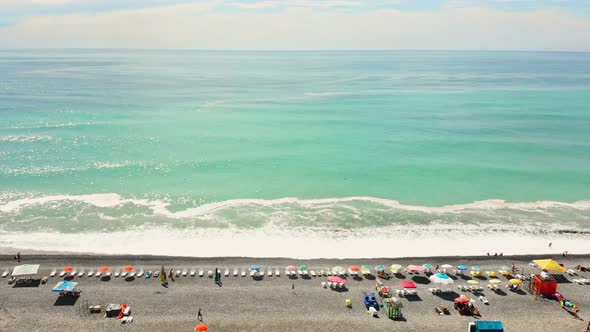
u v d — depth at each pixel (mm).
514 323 29422
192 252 39562
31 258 36406
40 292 31688
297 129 85750
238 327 28344
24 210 47062
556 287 33812
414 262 37875
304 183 56750
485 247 41375
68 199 50156
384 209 49500
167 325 28375
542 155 70375
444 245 41656
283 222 45938
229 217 46812
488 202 51844
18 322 28125
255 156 67312
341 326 28734
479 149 73375
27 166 60656
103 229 43469
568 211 49531
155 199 50875
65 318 28734
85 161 63438
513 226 45719
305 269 35469
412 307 31203
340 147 73250
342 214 48062
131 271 34469
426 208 49938
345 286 33906
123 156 66125
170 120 91625
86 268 35219
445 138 80062
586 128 89250
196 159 65438
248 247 40750
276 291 32875
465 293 33281
